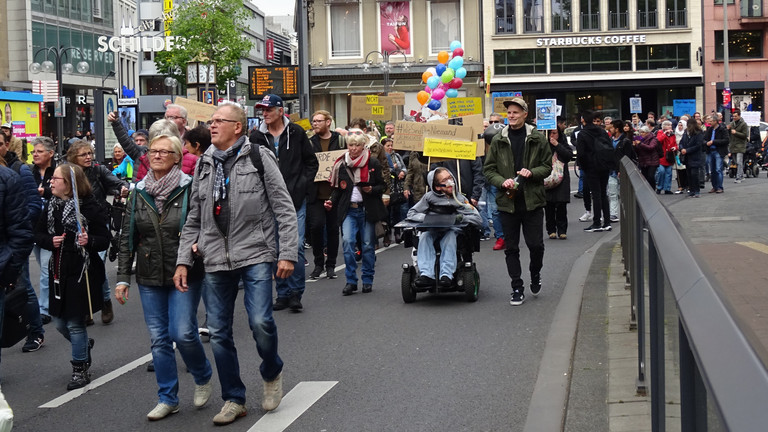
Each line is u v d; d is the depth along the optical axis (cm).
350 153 1134
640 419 560
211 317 625
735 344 190
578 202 2397
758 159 3538
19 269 706
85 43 6519
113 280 1342
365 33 5512
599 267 1189
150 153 644
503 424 595
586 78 5522
